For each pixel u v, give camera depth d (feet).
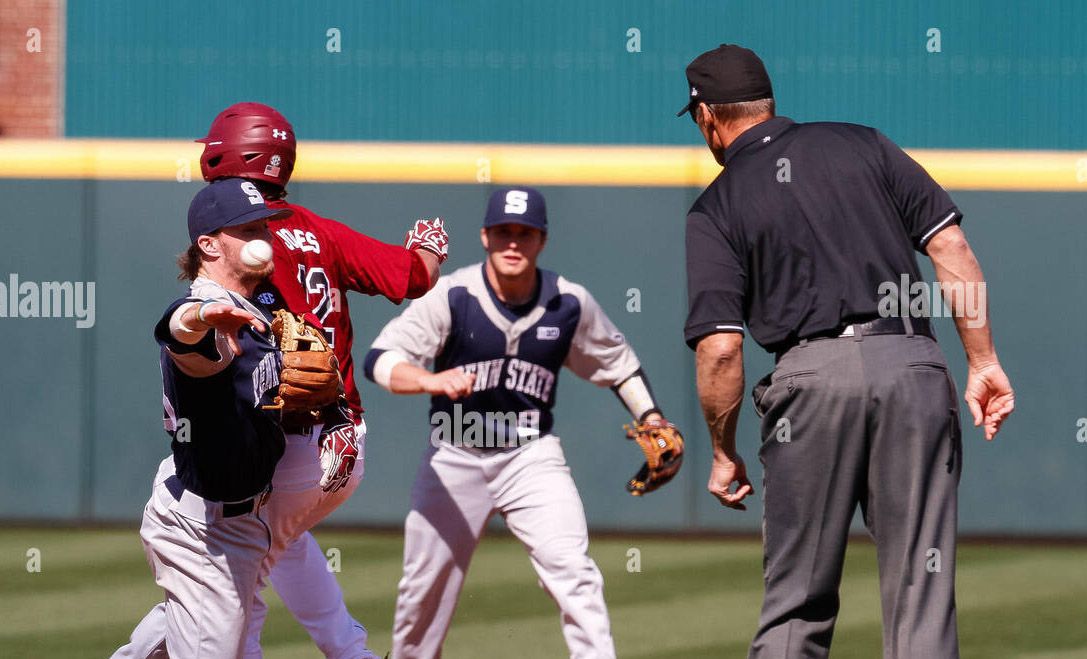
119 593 78.89
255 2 112.57
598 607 48.75
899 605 40.19
